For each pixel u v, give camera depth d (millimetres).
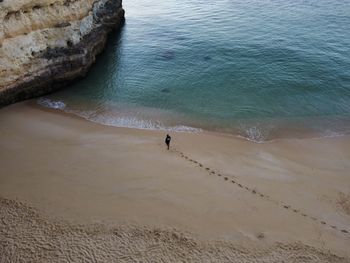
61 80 32938
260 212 18656
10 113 28094
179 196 19391
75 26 34375
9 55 28016
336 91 33781
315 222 18422
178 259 15461
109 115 29500
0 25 26625
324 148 26094
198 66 38844
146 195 19297
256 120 29453
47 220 17125
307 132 28047
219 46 43812
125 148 24125
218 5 62250
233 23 52188
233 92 33656
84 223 17078
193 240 16453
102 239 16250
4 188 19094
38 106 29984
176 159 23172
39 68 30812
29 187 19328
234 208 18781
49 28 31391
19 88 29531
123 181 20375
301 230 17672
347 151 25797
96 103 31312
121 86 34500
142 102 31922
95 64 39000
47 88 31906
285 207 19328
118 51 43125
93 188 19609
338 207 19922
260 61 39594
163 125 28391
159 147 24672
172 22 54125
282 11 57125
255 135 27422
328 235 17531
